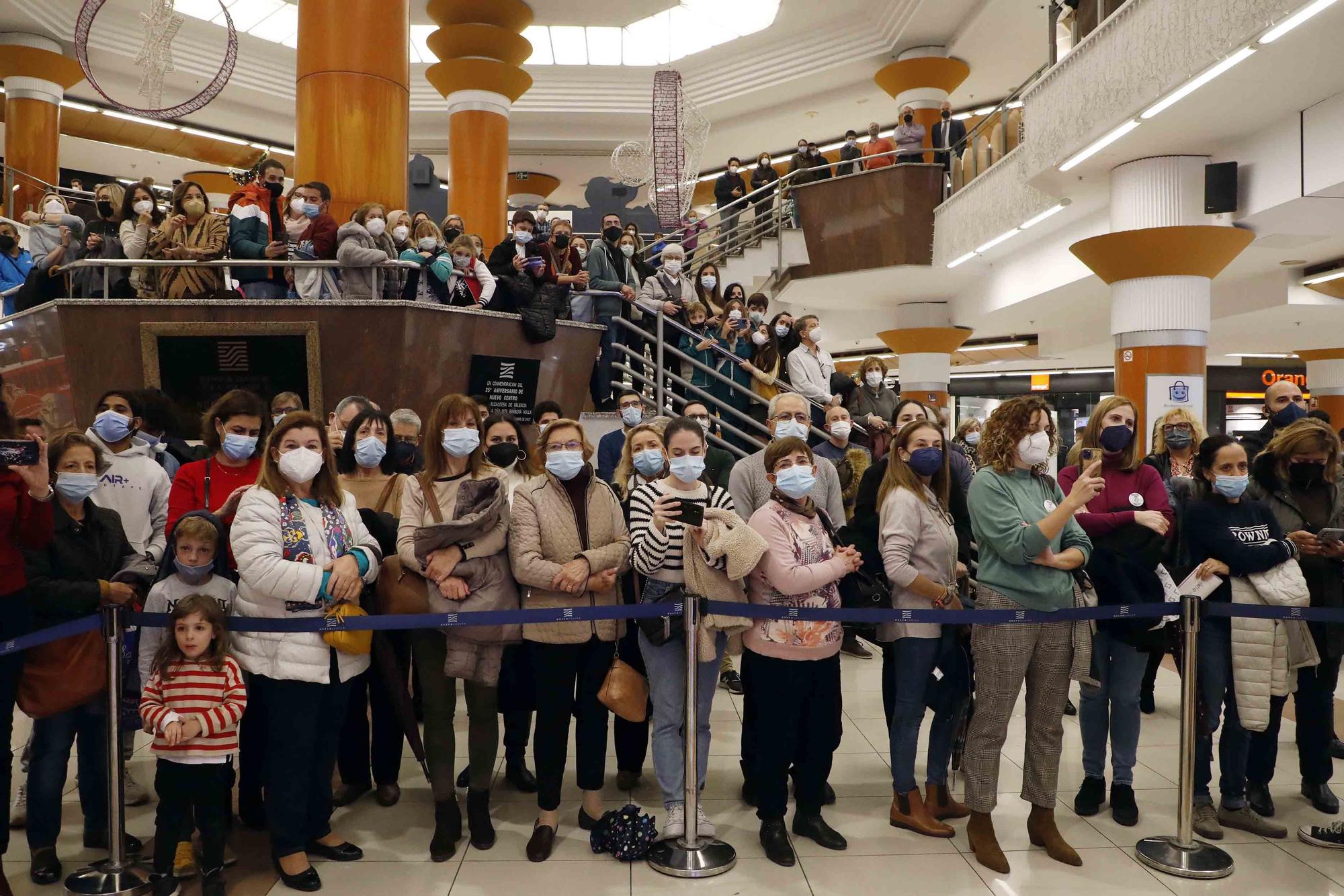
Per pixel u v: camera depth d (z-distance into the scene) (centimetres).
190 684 305
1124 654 386
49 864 326
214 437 365
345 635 328
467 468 366
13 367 681
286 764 319
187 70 1603
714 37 1675
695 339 838
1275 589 369
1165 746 486
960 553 440
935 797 388
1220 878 334
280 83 1720
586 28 1641
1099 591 384
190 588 327
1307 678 396
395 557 355
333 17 778
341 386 635
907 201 1331
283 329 624
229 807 319
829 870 337
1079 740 493
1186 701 350
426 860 343
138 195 686
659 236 1237
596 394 802
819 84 1700
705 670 359
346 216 773
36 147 1507
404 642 393
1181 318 803
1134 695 386
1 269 922
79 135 1822
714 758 463
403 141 811
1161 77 682
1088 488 320
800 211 1418
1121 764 388
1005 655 343
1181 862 341
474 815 356
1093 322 1465
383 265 623
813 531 356
